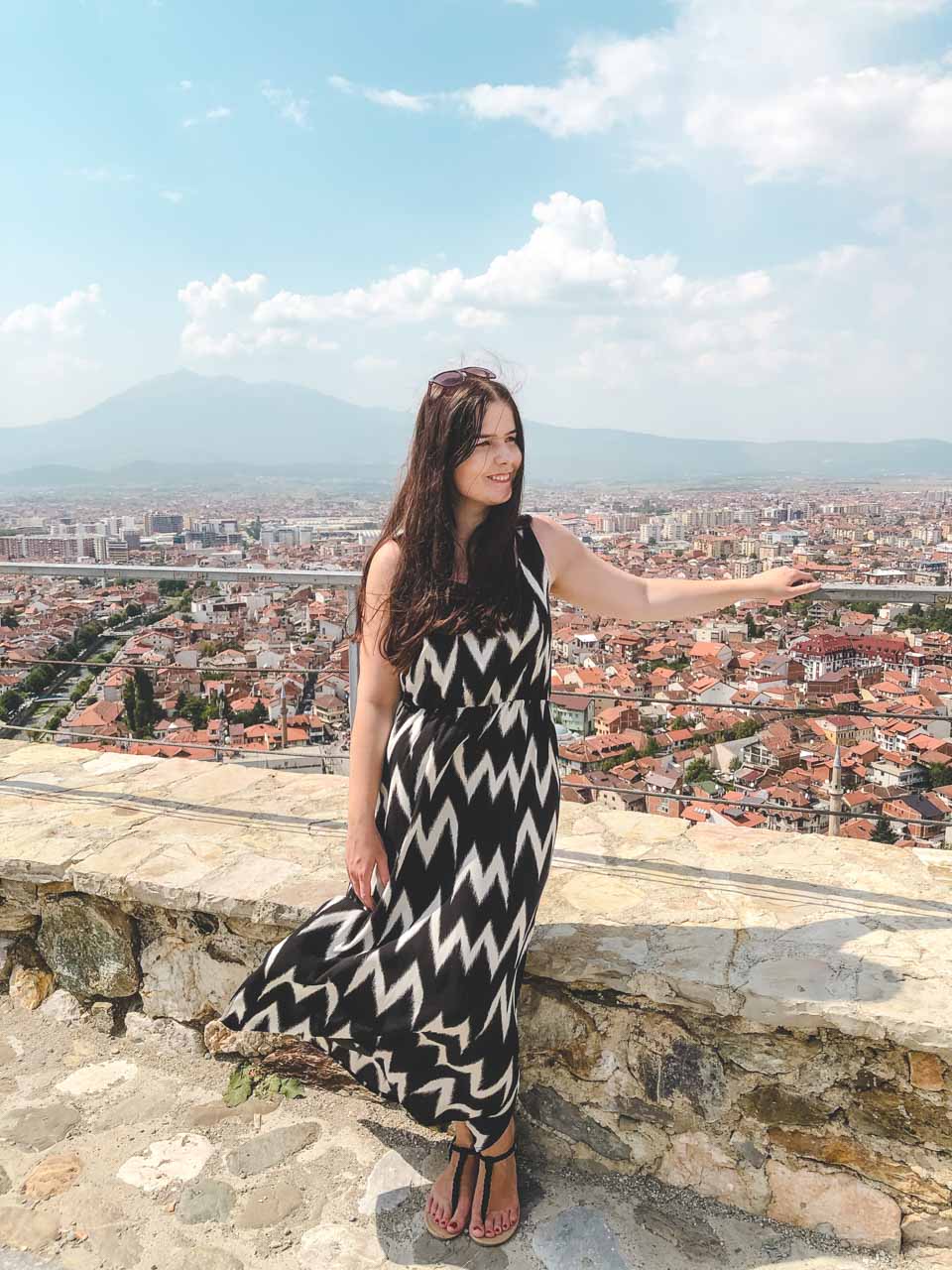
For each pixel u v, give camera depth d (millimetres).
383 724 1504
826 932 1831
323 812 2660
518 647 1450
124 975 2232
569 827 2488
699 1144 1691
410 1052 1423
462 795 1459
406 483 1468
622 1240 1581
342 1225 1629
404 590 1433
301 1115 1944
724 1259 1545
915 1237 1557
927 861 2230
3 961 2395
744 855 2275
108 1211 1665
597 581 1690
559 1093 1798
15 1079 2082
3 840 2426
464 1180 1612
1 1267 1540
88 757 3291
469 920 1416
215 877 2150
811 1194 1612
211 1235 1607
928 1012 1496
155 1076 2096
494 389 1415
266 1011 1534
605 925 1873
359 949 1496
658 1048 1703
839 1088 1575
